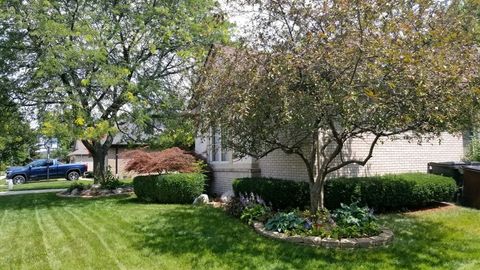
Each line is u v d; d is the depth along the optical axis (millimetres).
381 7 6383
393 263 5855
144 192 12984
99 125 13648
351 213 7898
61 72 13602
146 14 15383
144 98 15047
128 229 8547
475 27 7367
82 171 30875
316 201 8141
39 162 29859
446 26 6945
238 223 8773
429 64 5855
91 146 17000
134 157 13461
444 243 6859
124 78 14500
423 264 5785
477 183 9977
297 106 6293
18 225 9594
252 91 6578
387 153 11062
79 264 6180
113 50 15492
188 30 15625
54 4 14219
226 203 11250
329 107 6273
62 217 10523
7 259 6578
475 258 6012
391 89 5949
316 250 6531
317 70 6277
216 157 14680
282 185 9930
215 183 14633
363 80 6047
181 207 11297
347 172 10375
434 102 5945
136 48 15812
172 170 13336
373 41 6074
